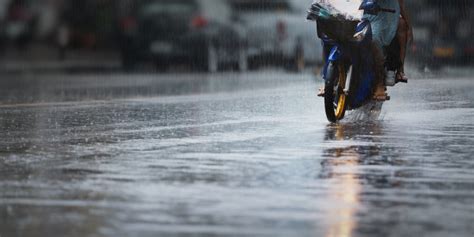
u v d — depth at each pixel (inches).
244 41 1720.0
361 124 762.8
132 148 618.8
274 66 1756.9
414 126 750.5
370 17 764.0
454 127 745.6
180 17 1716.3
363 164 550.9
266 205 429.7
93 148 620.1
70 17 2394.2
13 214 411.5
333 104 761.0
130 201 439.2
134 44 1747.0
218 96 1083.9
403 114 848.3
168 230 379.9
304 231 378.0
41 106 948.0
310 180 494.6
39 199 445.4
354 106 783.7
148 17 1732.3
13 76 1633.9
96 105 959.6
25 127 748.0
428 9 1950.1
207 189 469.1
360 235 372.2
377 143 644.7
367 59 762.8
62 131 718.5
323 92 765.9
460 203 438.3
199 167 537.6
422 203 437.4
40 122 787.4
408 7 1964.8
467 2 1945.1
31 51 2412.6
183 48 1712.6
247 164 547.8
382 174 516.7
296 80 1423.5
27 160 568.1
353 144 637.9
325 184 483.2
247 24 1724.9
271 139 663.1
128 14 2258.9
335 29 745.6
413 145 636.1
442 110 887.7
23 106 948.0
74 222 394.6
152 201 438.9
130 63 1784.0
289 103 973.8
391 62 796.6
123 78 1536.7
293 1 1740.9
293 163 552.1
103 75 1643.7
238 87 1256.2
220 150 606.9
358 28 746.2
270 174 513.3
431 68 1659.7
